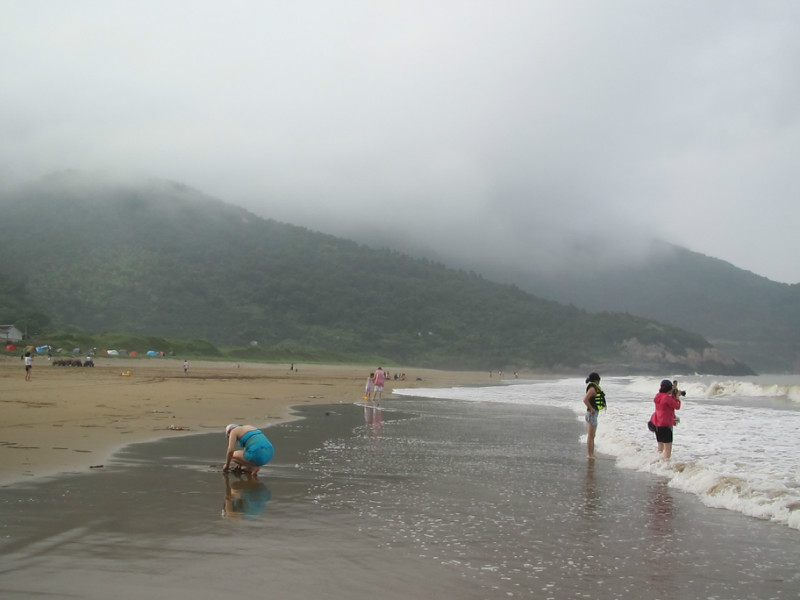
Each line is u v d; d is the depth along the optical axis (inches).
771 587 187.6
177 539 217.9
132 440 466.0
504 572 194.2
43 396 788.6
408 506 282.8
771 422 770.8
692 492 331.9
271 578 181.0
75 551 200.1
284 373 2657.5
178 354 3801.7
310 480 341.7
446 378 3533.5
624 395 1567.4
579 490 334.3
